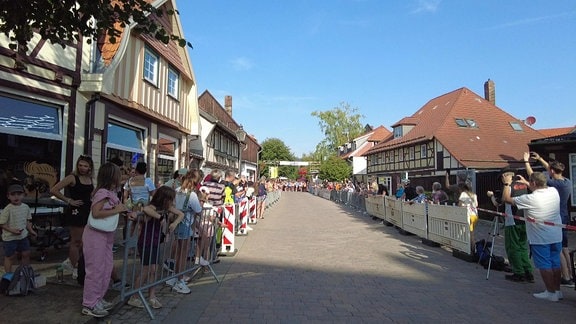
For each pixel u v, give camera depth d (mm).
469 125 33281
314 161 71000
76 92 9805
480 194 19109
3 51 8250
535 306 5766
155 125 14234
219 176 9539
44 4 5090
